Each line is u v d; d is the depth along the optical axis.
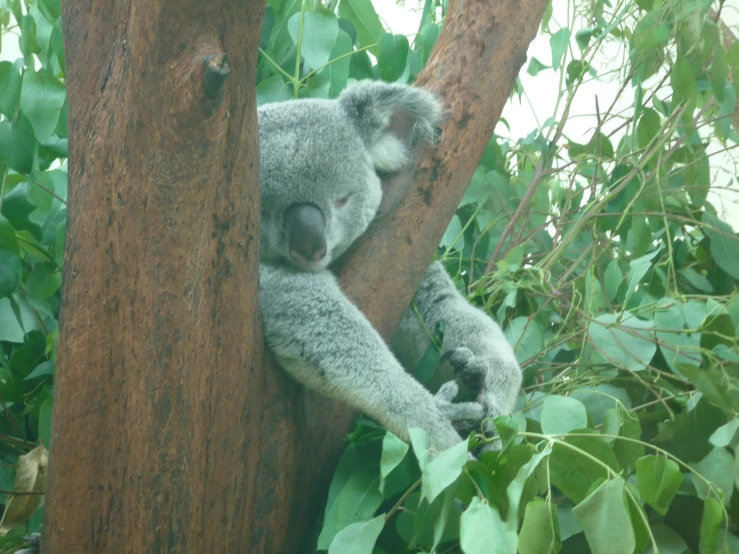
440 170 2.32
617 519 1.57
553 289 2.79
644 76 2.92
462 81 2.37
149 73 1.46
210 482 1.79
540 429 2.29
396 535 2.17
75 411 1.69
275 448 1.98
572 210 3.25
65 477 1.72
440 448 2.14
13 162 2.63
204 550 1.80
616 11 3.07
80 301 1.66
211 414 1.75
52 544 1.76
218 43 1.45
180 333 1.66
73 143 1.67
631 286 2.55
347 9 3.40
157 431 1.68
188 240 1.61
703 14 2.62
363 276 2.29
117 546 1.71
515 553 1.53
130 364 1.65
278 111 2.68
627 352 2.39
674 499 2.11
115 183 1.58
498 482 1.78
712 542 1.77
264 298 2.24
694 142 3.09
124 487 1.69
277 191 2.52
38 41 3.16
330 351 2.14
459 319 2.67
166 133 1.50
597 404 2.37
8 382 2.74
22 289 2.88
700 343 2.45
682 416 2.21
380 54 3.15
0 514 2.71
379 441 2.16
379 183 2.73
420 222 2.31
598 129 3.17
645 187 3.04
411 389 2.19
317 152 2.55
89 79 1.65
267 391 2.03
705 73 3.04
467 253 3.20
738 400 2.16
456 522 1.87
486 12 2.37
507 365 2.50
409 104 2.34
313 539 2.14
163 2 1.40
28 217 2.93
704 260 3.03
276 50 3.41
